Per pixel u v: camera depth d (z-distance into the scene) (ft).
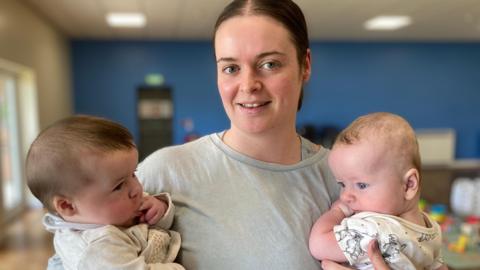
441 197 18.37
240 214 2.88
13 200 15.43
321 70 25.94
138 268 2.53
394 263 2.76
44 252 11.48
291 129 3.13
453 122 27.20
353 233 2.82
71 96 23.39
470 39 25.88
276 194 2.98
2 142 14.52
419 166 3.05
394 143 2.94
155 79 24.44
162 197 2.98
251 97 2.73
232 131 3.17
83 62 23.66
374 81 26.35
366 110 26.50
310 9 17.29
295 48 2.84
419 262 2.91
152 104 24.61
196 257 2.78
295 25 2.84
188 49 24.59
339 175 3.14
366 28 21.74
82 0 15.05
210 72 24.89
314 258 2.91
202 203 2.93
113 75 24.04
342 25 20.85
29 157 2.80
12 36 13.48
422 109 26.91
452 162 26.99
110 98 24.14
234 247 2.77
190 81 24.79
